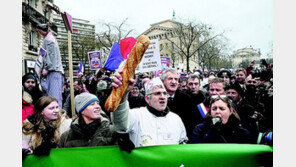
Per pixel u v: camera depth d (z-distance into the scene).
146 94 2.37
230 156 1.95
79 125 2.33
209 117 2.35
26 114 3.03
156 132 2.23
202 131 2.36
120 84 1.54
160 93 2.28
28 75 3.76
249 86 3.78
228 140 2.21
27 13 19.12
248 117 2.83
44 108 2.57
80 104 2.30
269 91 3.26
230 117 2.26
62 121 2.84
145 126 2.23
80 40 32.31
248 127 2.73
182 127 2.50
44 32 3.26
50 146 1.84
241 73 5.12
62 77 3.41
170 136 2.26
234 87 3.28
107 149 1.86
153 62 3.46
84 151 1.84
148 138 2.18
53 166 1.79
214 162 1.94
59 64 3.31
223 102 2.25
